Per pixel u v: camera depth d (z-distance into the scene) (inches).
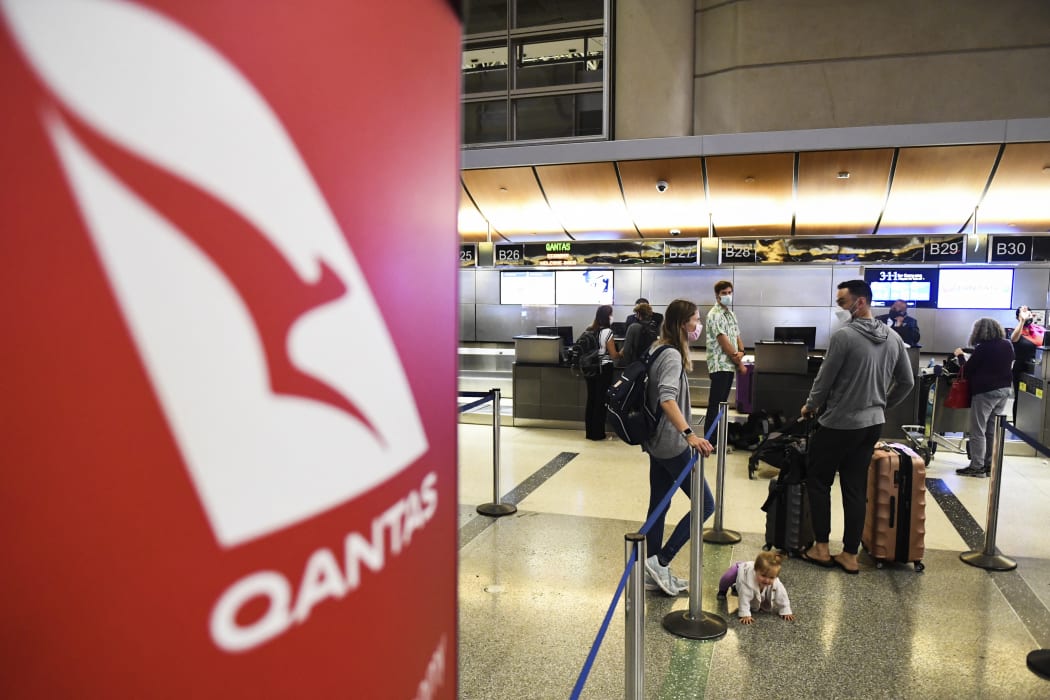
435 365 30.5
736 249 382.9
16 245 12.9
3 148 12.5
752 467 239.9
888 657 119.9
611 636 127.3
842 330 151.9
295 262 19.9
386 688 26.7
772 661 118.4
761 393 323.0
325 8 21.1
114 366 14.7
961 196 338.3
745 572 134.8
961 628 130.6
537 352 348.2
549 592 146.6
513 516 199.6
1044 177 318.3
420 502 29.3
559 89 410.0
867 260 365.7
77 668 14.6
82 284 14.0
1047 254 339.9
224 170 17.2
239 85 17.6
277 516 19.7
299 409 20.4
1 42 12.4
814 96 367.2
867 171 330.0
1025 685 111.8
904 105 357.1
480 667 116.5
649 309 234.8
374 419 24.8
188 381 16.4
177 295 16.0
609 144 349.7
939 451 286.4
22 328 13.1
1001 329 242.8
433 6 29.1
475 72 437.7
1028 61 343.0
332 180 21.7
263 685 19.6
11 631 13.3
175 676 16.8
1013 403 304.0
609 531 186.2
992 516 163.2
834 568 159.3
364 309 23.7
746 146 329.4
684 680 112.6
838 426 153.6
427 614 30.6
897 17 355.6
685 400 139.1
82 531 14.4
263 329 18.8
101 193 14.2
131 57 14.7
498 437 203.3
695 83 388.2
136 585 15.7
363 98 23.4
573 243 406.9
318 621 21.9
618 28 393.7
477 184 382.6
